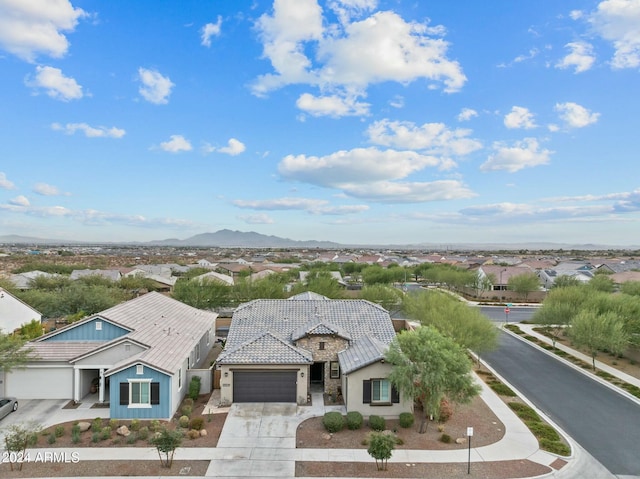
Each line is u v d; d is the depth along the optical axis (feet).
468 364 73.82
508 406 86.94
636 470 62.34
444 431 74.18
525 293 254.88
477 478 59.11
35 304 146.72
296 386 86.28
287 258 588.91
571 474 60.95
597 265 383.45
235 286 189.57
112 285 222.28
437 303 131.34
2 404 77.41
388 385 79.71
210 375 92.32
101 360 85.61
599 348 118.93
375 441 59.62
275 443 68.64
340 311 106.63
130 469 60.03
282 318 103.96
